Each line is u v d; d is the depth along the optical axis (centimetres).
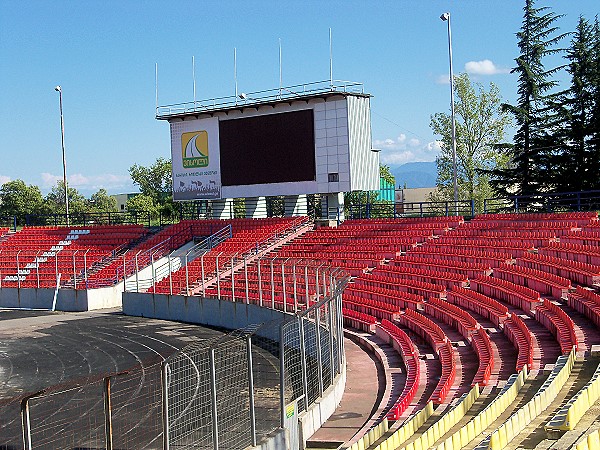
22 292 4378
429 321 2639
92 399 1953
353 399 2055
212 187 4591
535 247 3272
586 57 5462
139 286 4228
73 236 5184
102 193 9512
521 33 5762
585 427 1305
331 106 4162
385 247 3834
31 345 3111
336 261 3803
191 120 4644
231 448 1507
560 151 5475
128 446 1549
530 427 1384
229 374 1944
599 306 2280
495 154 6234
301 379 1858
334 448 1673
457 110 6306
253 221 4578
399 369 2327
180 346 2973
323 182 4203
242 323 3272
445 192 6562
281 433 1586
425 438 1352
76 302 4178
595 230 3231
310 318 2170
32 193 9512
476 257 3303
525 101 5725
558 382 1608
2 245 5275
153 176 11381
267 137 4375
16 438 1655
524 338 2180
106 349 2973
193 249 4484
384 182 8950
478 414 1491
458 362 2184
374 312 3073
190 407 1762
